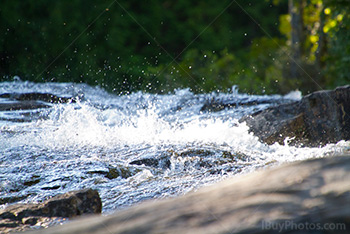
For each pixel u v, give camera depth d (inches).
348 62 1299.2
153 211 154.2
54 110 837.8
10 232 272.1
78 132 655.8
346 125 694.5
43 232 161.0
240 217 140.6
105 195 396.8
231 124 759.1
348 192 139.9
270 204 143.9
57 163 501.0
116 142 626.2
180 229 140.9
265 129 729.6
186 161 528.7
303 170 159.2
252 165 466.6
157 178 443.8
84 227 154.2
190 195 165.8
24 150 572.7
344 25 1290.6
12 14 1648.6
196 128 712.4
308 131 727.1
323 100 720.3
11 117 858.1
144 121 703.1
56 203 304.0
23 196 420.8
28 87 1236.5
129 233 143.6
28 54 1659.7
